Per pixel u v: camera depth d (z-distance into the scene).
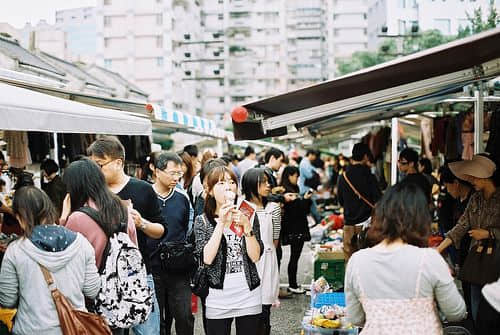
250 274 4.04
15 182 7.07
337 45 61.78
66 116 4.19
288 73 62.28
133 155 9.44
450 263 6.86
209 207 4.14
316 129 9.48
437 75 3.74
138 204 4.33
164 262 4.79
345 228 7.51
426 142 10.20
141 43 46.75
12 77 6.42
